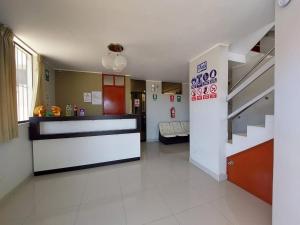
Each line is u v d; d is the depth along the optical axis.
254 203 2.20
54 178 2.98
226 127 2.91
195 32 2.49
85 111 5.12
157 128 6.75
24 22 2.19
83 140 3.43
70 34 2.54
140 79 6.36
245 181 2.55
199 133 3.46
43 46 3.01
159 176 3.07
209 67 3.12
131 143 3.94
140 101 6.46
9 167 2.40
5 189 2.30
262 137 2.26
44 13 1.99
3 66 2.14
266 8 1.91
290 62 1.34
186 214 1.97
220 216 1.93
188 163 3.80
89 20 2.15
